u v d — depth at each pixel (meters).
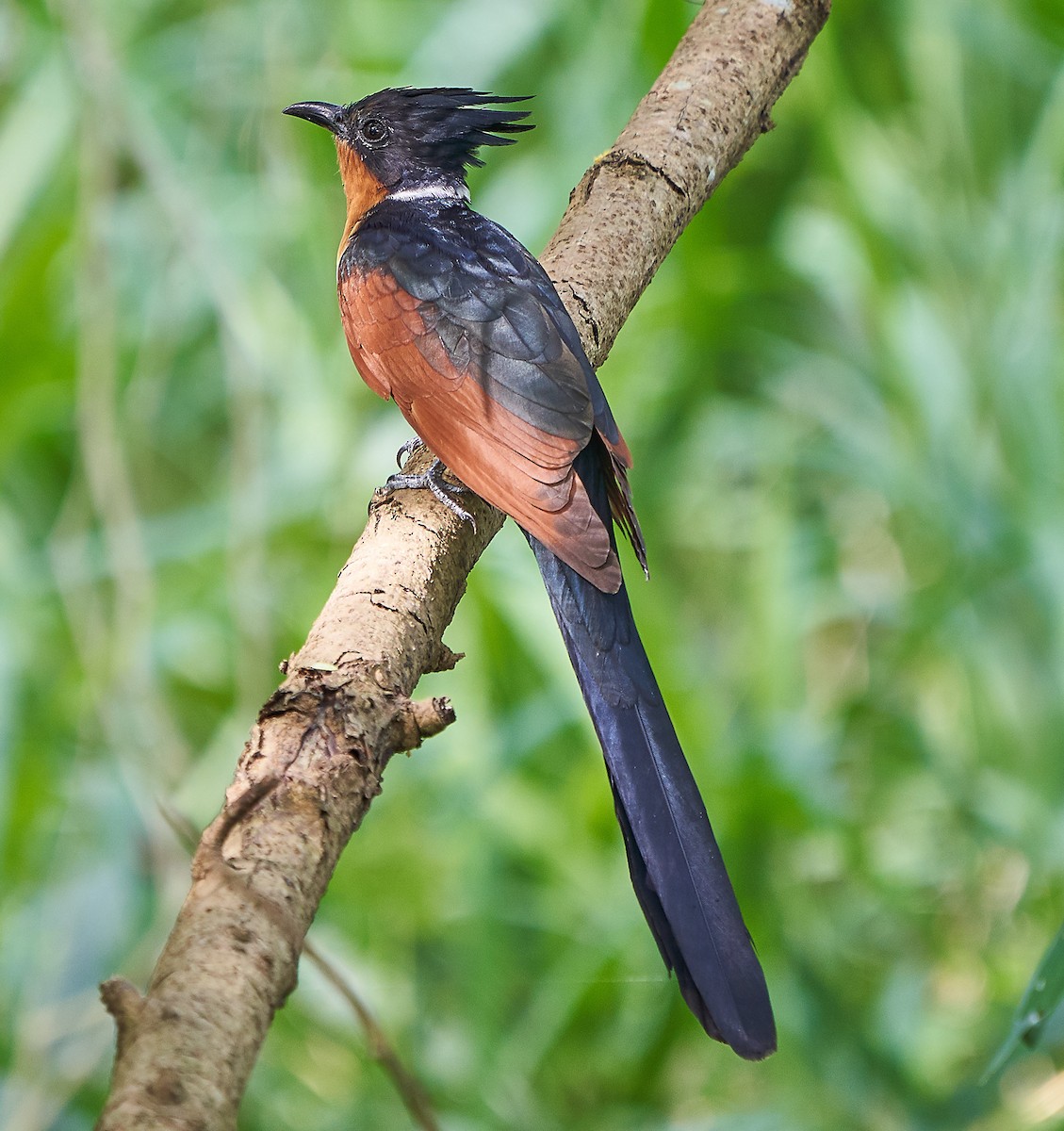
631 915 9.82
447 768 9.95
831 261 11.03
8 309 10.16
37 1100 8.78
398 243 7.09
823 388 11.45
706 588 12.14
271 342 10.62
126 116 9.89
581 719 9.89
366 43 11.24
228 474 11.74
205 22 11.60
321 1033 9.98
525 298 6.68
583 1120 9.99
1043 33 11.23
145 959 9.16
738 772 9.54
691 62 7.72
